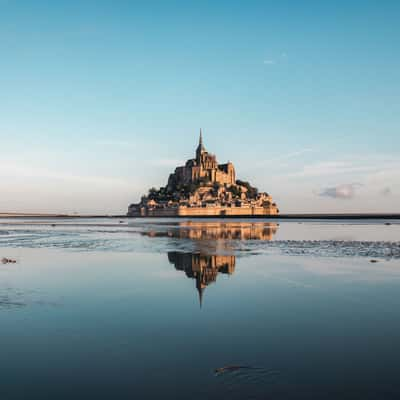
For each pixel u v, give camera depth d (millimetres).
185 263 43188
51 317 21875
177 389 13477
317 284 30766
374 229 128750
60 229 141750
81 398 12938
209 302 25125
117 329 19766
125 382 14023
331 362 15609
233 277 34062
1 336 18766
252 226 169000
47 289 29312
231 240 79500
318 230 124125
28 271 37844
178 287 29938
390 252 53406
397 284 30750
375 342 17828
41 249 59625
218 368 15102
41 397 12938
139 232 116688
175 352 16734
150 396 13023
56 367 15281
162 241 77250
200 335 18859
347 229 130375
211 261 44812
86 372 14836
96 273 36562
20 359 16078
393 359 15891
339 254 51188
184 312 22828
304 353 16547
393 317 21703
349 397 12867
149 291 28594
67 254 52656
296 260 45125
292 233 106000
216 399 12797
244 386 13656
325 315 22141
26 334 19078
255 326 20219
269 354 16469
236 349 17047
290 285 30500
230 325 20375
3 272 37188
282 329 19719
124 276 34906
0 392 13367
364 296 26797
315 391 13266
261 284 31000
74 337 18594
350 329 19656
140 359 16031
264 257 48281
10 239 83500
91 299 25953
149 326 20234
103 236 95375
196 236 94750
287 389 13414
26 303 24969
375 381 13961
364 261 44000
